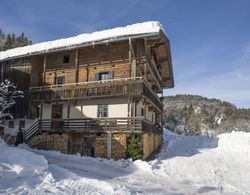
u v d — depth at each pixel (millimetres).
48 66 27359
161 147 28844
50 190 11117
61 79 26594
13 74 28766
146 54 22859
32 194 10289
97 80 24719
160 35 21328
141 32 21359
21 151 14250
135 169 18047
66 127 23703
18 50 28891
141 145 20797
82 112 24375
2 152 13625
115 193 12070
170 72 33625
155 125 27344
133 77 21922
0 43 101000
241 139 26938
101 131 22047
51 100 24750
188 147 27531
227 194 14516
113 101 23312
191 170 18922
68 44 24266
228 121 122062
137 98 22312
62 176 13656
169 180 16328
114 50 24531
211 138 30688
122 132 21312
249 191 15344
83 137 23250
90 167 17516
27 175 12414
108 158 21266
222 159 22156
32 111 26906
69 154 22344
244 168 20016
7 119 28719
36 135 25094
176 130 95938
